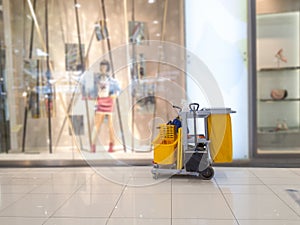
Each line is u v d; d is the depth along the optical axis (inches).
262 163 114.4
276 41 146.0
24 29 149.0
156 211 68.6
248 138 121.8
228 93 122.0
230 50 121.1
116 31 147.9
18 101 150.8
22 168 117.9
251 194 79.4
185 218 64.2
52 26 149.6
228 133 90.5
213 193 80.7
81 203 75.1
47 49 150.7
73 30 149.5
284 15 143.9
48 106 152.6
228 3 119.6
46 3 148.0
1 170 114.9
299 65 146.3
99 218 65.2
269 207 69.7
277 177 96.3
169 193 81.6
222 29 121.0
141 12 144.3
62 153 142.6
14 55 149.2
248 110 121.3
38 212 69.6
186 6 123.0
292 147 138.3
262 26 145.0
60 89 152.7
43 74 151.6
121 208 71.0
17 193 84.6
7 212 69.9
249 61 120.0
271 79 146.9
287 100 146.4
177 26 137.6
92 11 147.9
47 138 152.6
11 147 149.1
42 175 106.2
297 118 147.1
